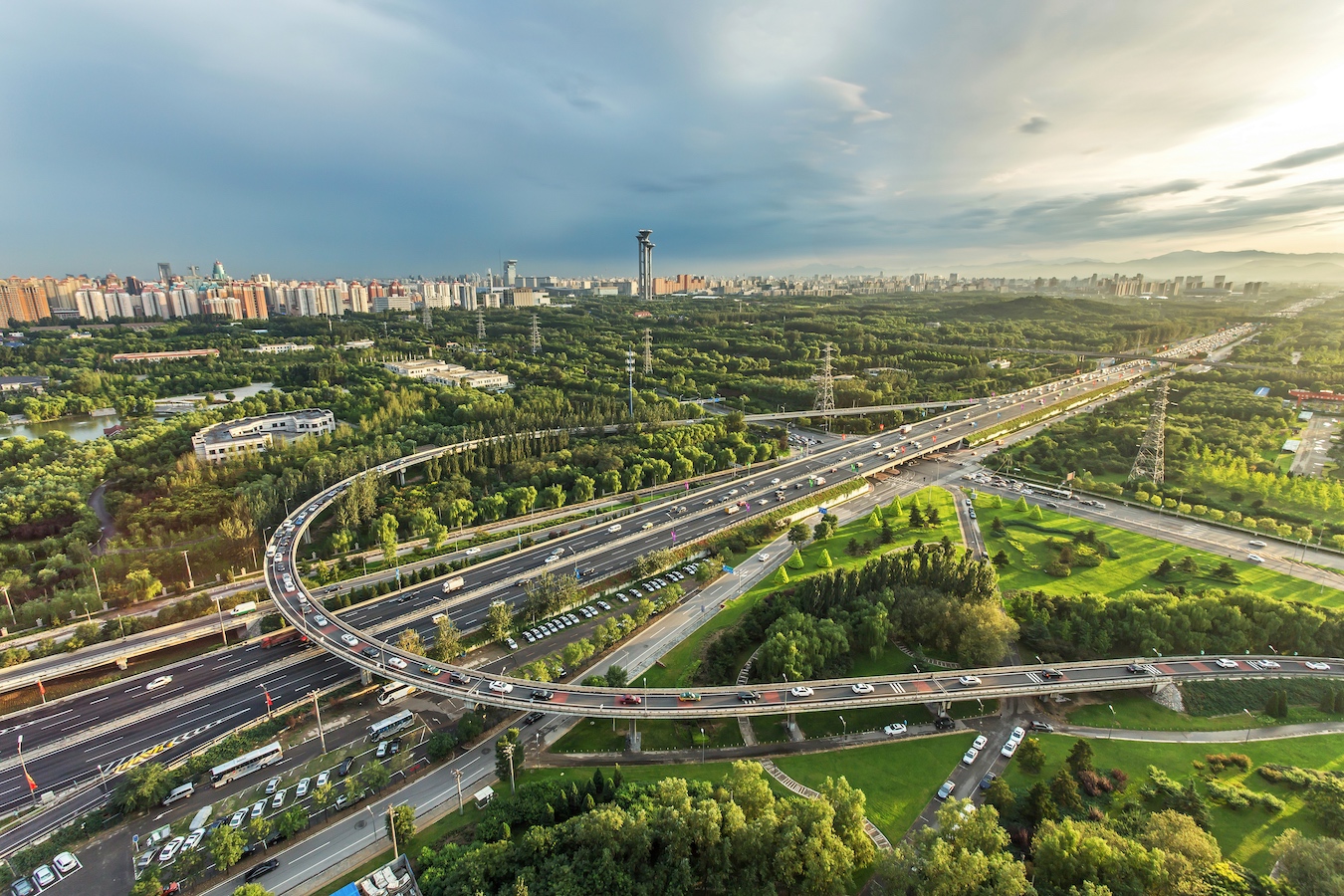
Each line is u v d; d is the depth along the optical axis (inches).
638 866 4977.9
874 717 7135.8
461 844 5433.1
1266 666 7662.4
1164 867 4756.4
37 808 5841.5
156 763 6378.0
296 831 5556.1
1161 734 6914.4
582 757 6565.0
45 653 7682.1
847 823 5206.7
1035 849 5147.6
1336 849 4859.7
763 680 7637.8
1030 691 7135.8
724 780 5880.9
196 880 5196.9
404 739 6712.6
